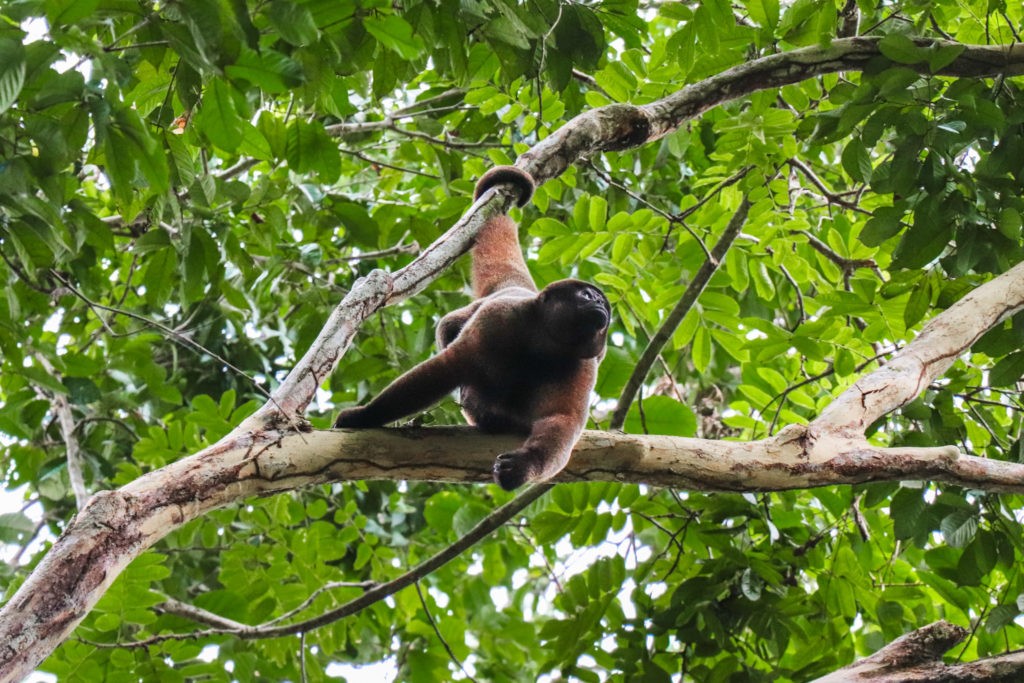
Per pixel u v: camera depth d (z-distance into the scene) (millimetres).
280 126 9844
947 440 11172
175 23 6891
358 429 7828
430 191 15391
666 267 13648
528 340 9258
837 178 16578
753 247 13680
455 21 8805
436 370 8664
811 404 12750
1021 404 11648
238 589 14125
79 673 10891
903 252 10367
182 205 11305
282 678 14617
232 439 7102
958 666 8391
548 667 12430
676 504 13031
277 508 14312
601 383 13141
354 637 15023
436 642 14711
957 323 9867
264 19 7777
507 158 12539
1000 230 10164
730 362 17375
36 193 8438
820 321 12508
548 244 12336
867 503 11172
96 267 13688
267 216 12375
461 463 7969
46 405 13305
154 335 14836
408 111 14828
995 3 10539
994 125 10070
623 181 15141
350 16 7941
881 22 11039
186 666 12141
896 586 12289
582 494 12156
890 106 10133
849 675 8375
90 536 6031
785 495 12453
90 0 6629
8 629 5555
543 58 10156
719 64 11570
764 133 11867
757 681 11719
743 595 12133
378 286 8062
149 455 12875
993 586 12625
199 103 8398
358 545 15516
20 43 6543
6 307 10438
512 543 16297
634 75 12148
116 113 7082
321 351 7637
